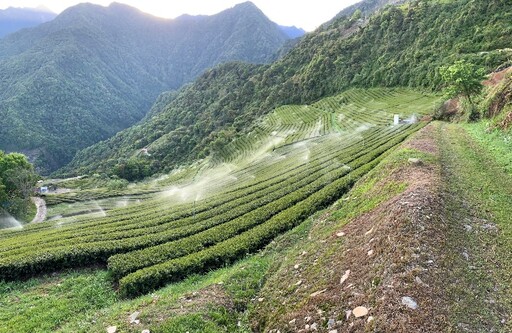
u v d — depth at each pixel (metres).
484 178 18.06
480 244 11.98
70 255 19.88
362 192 20.19
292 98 126.69
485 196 15.74
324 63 124.44
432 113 53.50
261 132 98.75
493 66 69.31
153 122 172.62
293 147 63.25
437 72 82.19
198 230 23.34
